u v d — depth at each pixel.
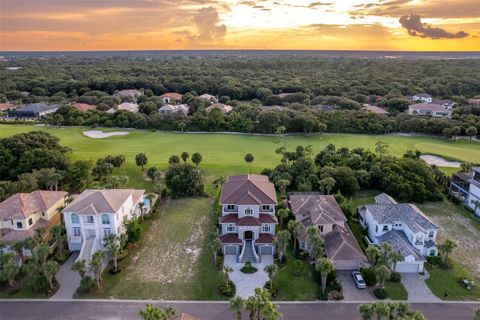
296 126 138.38
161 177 90.88
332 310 48.28
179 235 67.12
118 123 145.00
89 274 54.97
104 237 58.31
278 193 82.94
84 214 57.66
